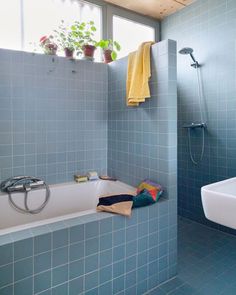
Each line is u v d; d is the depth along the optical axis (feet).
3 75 6.73
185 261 6.61
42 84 7.32
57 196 7.43
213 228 8.50
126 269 5.20
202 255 6.89
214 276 5.99
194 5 8.64
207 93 8.31
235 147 7.61
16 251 3.94
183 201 9.55
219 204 3.47
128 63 6.98
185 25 9.00
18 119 7.00
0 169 6.82
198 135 8.75
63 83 7.68
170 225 5.95
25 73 7.04
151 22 9.86
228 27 7.57
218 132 8.07
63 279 4.42
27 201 6.94
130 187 7.26
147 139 6.66
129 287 5.26
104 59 8.46
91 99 8.25
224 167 7.97
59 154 7.75
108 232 4.91
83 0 8.23
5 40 7.16
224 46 7.71
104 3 8.66
